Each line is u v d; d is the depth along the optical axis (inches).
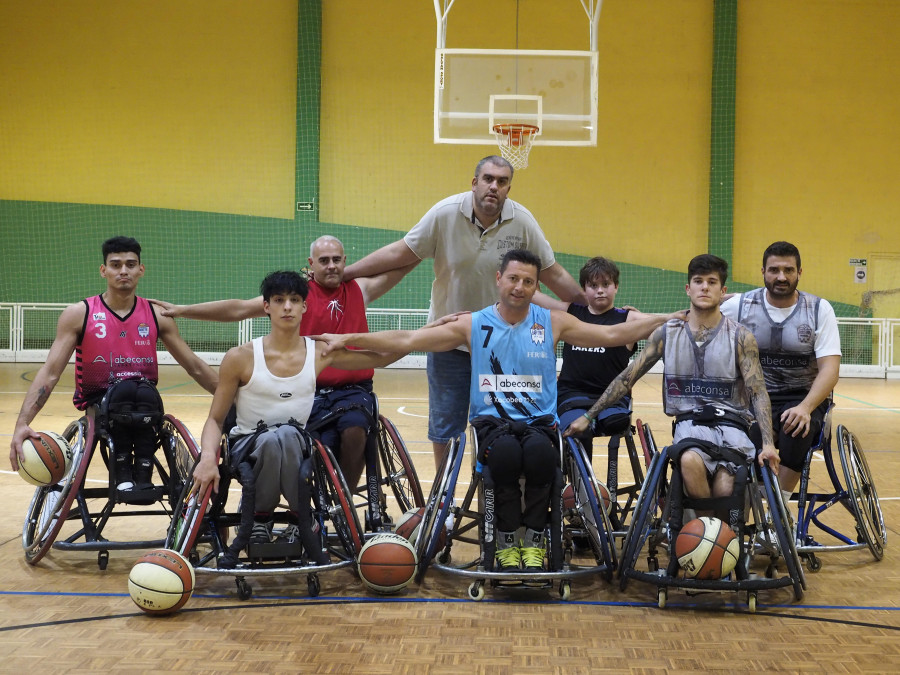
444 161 634.2
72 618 131.0
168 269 636.7
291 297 148.6
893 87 621.0
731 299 183.9
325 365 156.9
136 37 628.7
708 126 626.2
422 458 285.4
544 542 147.1
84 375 169.8
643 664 115.5
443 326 158.1
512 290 152.3
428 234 191.6
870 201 625.3
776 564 159.5
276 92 631.8
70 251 633.6
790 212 629.0
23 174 632.4
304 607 137.9
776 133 627.2
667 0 623.5
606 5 625.0
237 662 114.3
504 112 387.2
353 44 630.5
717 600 143.5
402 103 632.4
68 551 169.9
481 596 142.9
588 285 191.0
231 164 634.8
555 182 632.4
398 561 143.1
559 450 148.1
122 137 632.4
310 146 627.5
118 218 633.6
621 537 183.0
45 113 629.3
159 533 184.5
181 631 126.0
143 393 162.4
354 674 111.0
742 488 142.0
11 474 250.5
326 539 160.6
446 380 194.1
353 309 184.7
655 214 630.5
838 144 625.3
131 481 163.9
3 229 631.2
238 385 152.8
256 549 143.0
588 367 186.9
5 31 625.6
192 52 630.5
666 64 625.9
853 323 622.8
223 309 180.2
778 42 624.1
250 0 627.8
